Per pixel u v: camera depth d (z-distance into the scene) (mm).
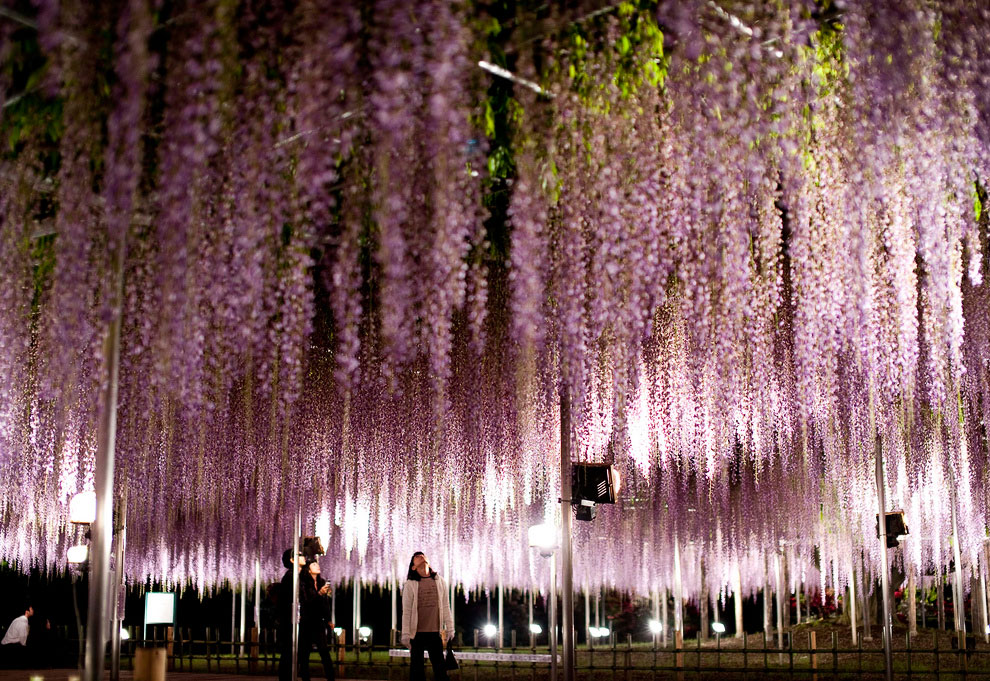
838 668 12477
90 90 5480
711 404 9750
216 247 6582
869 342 7336
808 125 6508
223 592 24719
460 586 22016
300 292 6586
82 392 9625
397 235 5977
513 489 12406
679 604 16016
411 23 4984
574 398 7535
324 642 10734
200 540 16547
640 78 6012
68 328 7242
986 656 13453
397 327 6902
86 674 5594
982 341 9375
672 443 10180
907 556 15094
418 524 14484
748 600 25516
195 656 14562
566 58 5938
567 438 8719
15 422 10047
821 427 11805
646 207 6418
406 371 11266
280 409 11711
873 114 5965
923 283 8391
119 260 6105
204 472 12477
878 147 6094
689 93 5812
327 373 11797
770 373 9953
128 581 17156
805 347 7176
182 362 7258
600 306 7027
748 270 7035
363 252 10602
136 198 6148
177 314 6902
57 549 17750
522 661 12742
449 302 6707
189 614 24266
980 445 11180
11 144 6703
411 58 5094
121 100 5312
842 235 6809
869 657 14141
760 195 7277
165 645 14914
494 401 10945
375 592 26516
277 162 6152
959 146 6035
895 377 7469
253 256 6621
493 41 6238
